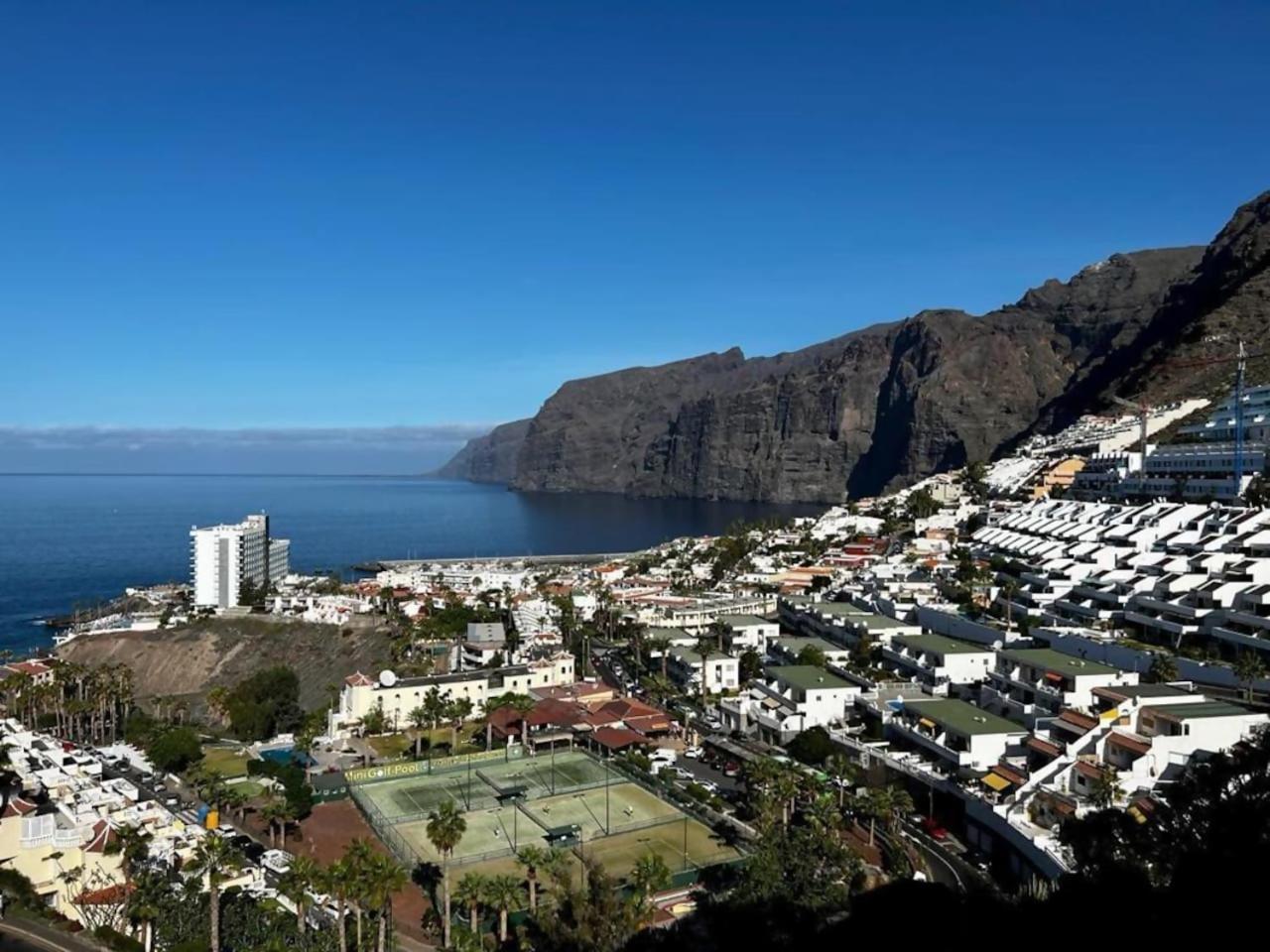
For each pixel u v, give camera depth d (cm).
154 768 14938
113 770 14350
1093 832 6144
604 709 17025
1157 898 4978
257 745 17062
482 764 15225
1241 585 14812
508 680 19175
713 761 15038
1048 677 12975
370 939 8988
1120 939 4950
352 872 8375
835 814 10619
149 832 10038
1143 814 8812
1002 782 11212
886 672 16375
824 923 7981
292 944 8519
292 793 13238
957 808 11462
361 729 17725
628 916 8506
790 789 11319
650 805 13112
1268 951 4347
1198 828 5325
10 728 14650
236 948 8444
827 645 18825
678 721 17212
